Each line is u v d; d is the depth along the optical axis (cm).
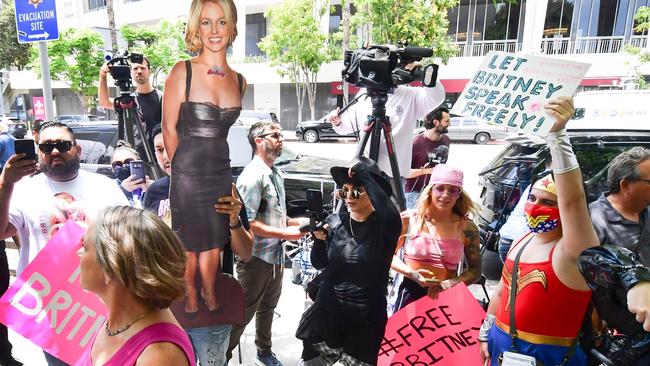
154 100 281
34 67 1448
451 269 242
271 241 268
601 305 127
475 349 223
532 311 167
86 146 545
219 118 176
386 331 227
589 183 405
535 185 168
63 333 193
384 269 189
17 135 470
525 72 169
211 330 191
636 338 123
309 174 487
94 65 1450
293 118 2269
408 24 1195
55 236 198
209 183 179
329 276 195
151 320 117
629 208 203
